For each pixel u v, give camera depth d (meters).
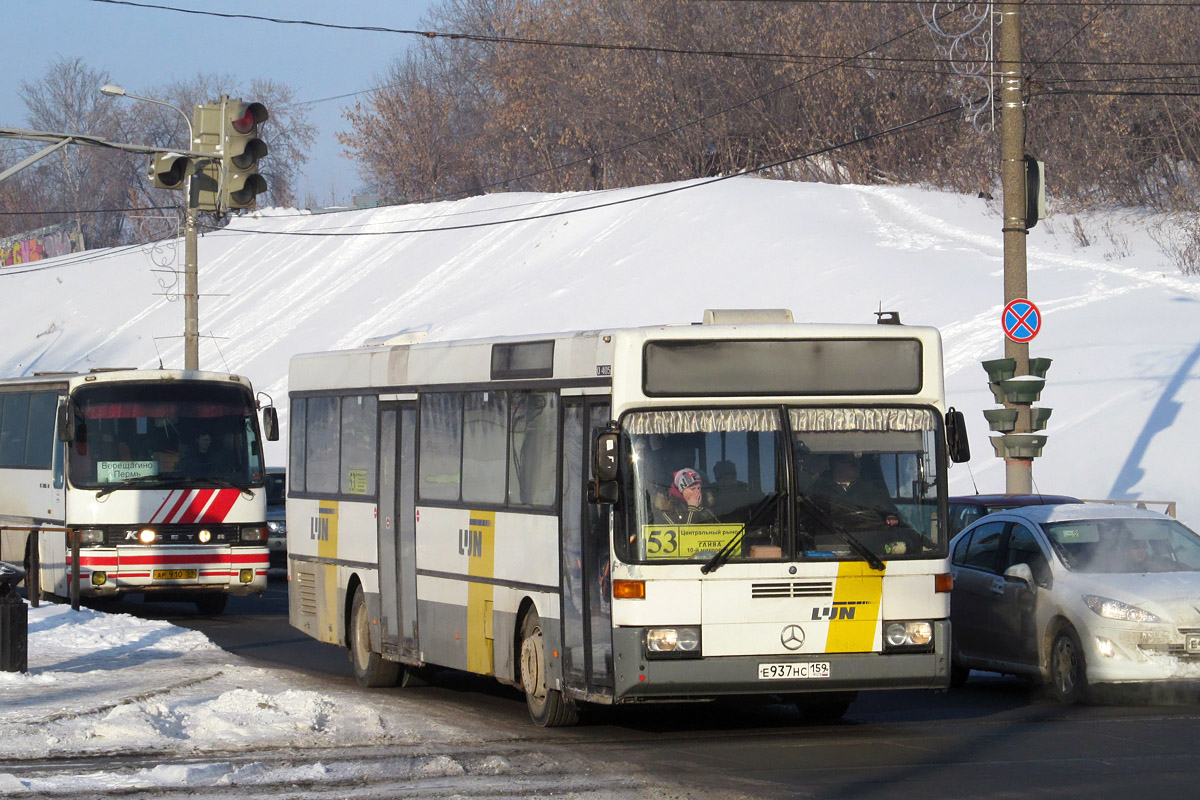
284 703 27.22
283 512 69.50
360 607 33.78
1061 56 118.19
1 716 26.69
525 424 26.67
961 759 21.88
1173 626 26.58
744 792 19.52
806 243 105.19
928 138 137.25
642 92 157.62
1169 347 67.25
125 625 43.06
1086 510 30.86
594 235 130.62
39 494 52.19
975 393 67.62
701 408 23.44
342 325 137.25
